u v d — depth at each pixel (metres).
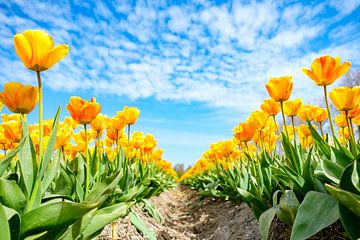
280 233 0.60
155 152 1.75
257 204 0.65
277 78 0.57
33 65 0.35
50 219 0.31
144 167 1.16
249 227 0.78
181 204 1.92
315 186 0.48
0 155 0.76
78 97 0.49
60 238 0.34
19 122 0.52
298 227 0.38
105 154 0.90
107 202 0.67
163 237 0.91
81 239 0.38
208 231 1.06
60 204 0.31
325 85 0.51
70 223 0.33
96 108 0.50
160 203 1.46
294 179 0.52
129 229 0.75
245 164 1.05
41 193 0.36
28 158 0.36
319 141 0.54
